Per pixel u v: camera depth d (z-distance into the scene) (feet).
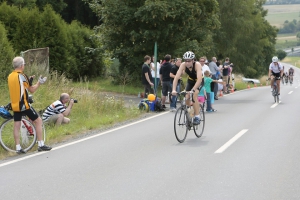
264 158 31.50
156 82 70.85
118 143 38.17
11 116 35.29
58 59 89.86
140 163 30.45
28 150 35.47
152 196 22.89
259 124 48.01
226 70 98.02
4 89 53.88
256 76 250.78
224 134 42.09
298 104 69.05
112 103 58.49
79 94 58.54
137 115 56.90
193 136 41.47
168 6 87.04
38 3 132.98
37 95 52.31
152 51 94.89
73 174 27.73
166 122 50.88
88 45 104.83
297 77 296.51
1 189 24.70
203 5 92.89
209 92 60.13
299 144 36.55
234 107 65.98
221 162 30.40
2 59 60.90
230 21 177.47
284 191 23.50
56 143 39.04
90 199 22.57
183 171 28.04
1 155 34.04
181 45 93.81
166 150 34.88
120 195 23.13
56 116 45.29
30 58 67.41
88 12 149.59
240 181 25.53
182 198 22.49
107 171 28.37
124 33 94.53
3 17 85.61
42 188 24.72
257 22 199.82
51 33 88.94
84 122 48.42
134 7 91.56
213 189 24.00
